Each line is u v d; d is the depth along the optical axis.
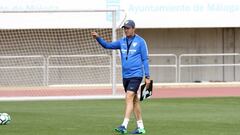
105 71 52.19
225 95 44.97
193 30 54.81
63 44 51.44
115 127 26.39
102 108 35.81
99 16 49.91
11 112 33.28
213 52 55.06
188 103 38.94
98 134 24.14
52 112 33.34
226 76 55.50
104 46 24.73
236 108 35.59
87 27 49.91
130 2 50.62
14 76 51.31
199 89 49.94
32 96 44.03
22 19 49.38
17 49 50.94
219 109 34.97
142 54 24.03
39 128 26.08
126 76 24.09
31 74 51.31
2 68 50.97
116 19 47.12
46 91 48.53
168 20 51.28
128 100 23.97
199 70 55.03
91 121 28.80
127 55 24.06
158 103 38.97
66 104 38.66
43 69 51.25
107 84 51.16
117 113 32.81
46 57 51.28
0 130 25.39
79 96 42.75
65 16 49.75
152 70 54.38
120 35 49.72
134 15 50.75
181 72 54.62
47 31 51.12
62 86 50.72
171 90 49.06
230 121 28.81
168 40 54.59
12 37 50.78
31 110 34.59
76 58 51.84
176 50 54.78
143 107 36.25
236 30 55.12
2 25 49.22
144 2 50.91
